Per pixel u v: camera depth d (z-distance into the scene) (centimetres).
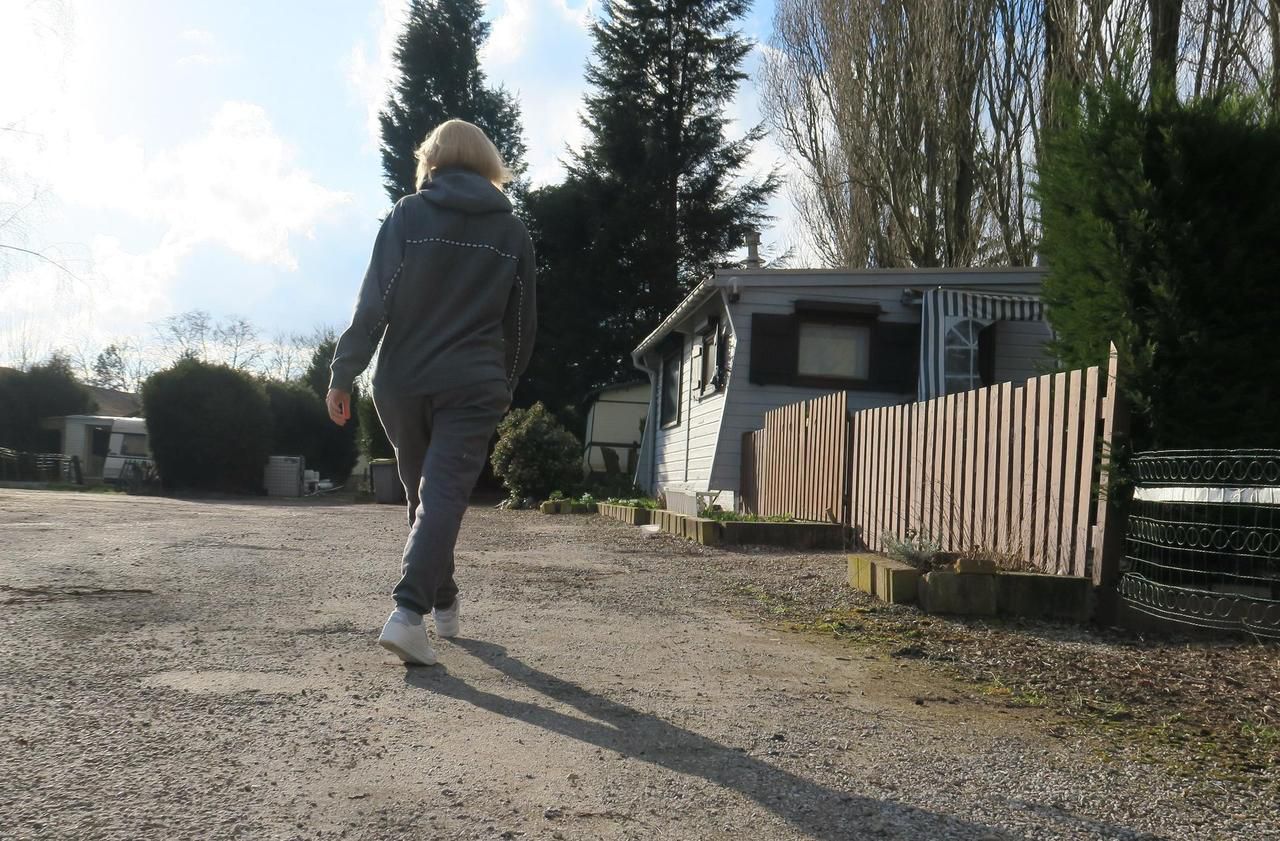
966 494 655
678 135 3316
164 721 273
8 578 513
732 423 1330
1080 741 306
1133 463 494
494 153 386
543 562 730
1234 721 333
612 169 3284
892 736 299
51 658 338
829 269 1337
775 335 1336
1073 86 583
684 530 965
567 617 478
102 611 429
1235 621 455
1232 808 250
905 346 1353
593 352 3180
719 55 3306
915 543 602
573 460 1836
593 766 253
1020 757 284
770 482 1155
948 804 241
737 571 690
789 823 223
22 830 198
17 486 2738
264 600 480
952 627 487
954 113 1830
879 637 465
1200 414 496
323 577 573
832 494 920
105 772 233
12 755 240
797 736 291
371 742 263
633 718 299
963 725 318
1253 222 513
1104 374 515
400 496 2175
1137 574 488
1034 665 411
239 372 2814
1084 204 560
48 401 3769
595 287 3180
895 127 1933
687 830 216
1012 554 579
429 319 354
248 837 201
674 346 1881
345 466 3884
